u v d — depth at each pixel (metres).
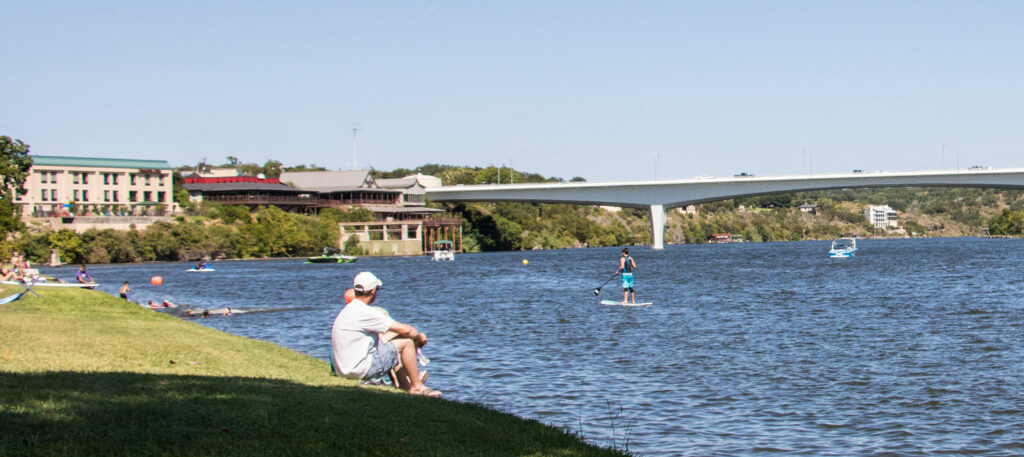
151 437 8.69
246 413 10.09
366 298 13.74
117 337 20.16
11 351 16.11
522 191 167.38
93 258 120.81
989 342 26.97
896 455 14.02
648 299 48.03
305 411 10.53
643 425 16.12
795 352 25.27
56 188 142.88
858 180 145.88
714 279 68.50
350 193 174.50
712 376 21.19
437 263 118.75
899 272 75.44
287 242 145.88
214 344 20.41
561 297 50.50
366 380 13.62
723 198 157.62
